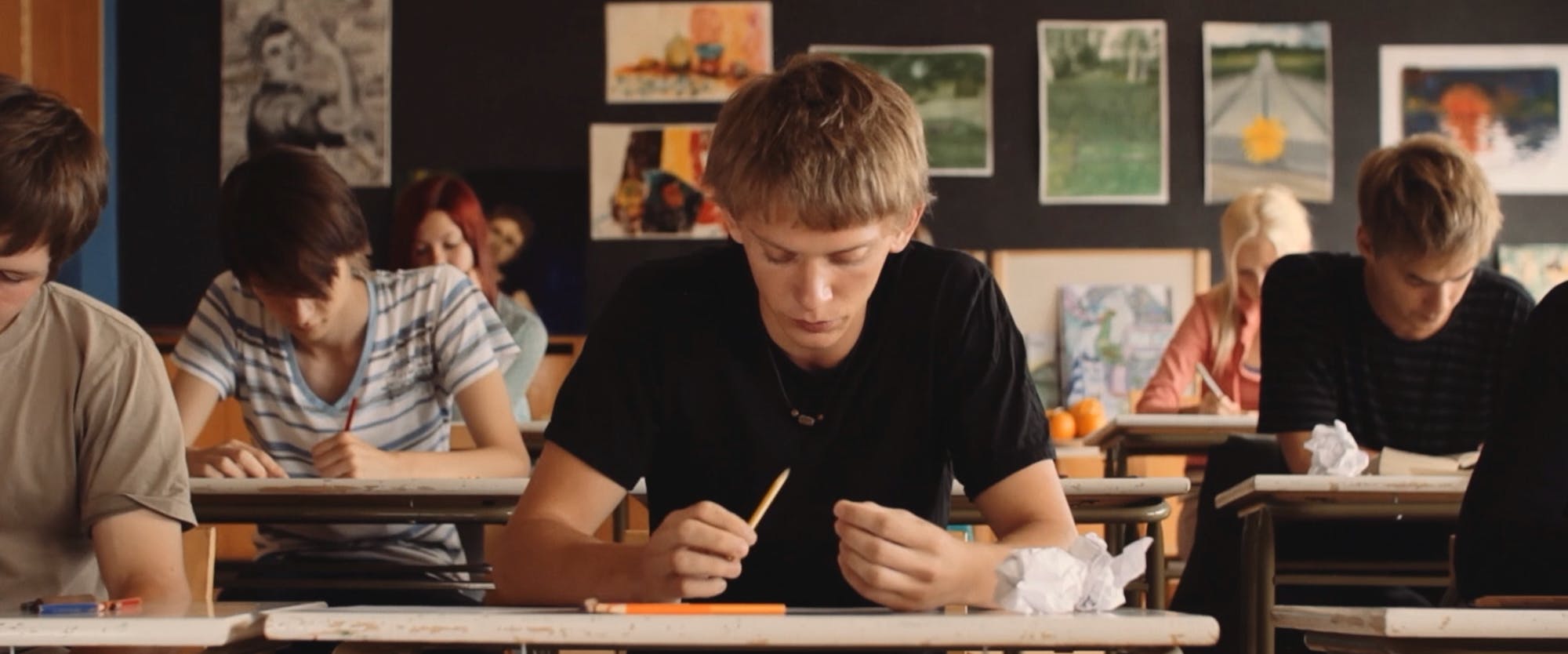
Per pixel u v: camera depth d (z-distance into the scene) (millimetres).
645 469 1800
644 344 1730
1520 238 5980
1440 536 2850
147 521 1768
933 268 1743
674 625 1147
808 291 1503
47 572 1799
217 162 6008
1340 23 6023
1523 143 5996
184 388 2609
